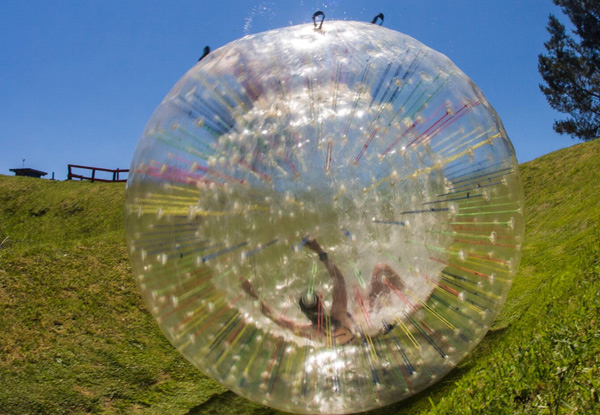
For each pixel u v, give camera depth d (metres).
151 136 2.96
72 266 6.36
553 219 6.89
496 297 2.80
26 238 11.78
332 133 2.51
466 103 2.79
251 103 2.65
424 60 2.81
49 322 5.09
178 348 2.92
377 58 2.72
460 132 2.70
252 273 2.51
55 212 12.69
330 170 2.47
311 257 2.46
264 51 2.81
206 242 2.59
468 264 2.64
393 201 2.48
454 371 3.35
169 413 3.72
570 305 3.27
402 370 2.64
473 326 2.75
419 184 2.53
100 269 6.37
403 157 2.52
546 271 4.79
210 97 2.77
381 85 2.63
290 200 2.46
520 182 3.02
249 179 2.53
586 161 8.30
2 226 12.33
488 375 2.85
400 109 2.60
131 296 5.77
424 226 2.52
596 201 6.45
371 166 2.48
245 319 2.58
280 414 3.46
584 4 20.31
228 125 2.65
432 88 2.71
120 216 12.02
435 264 2.56
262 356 2.62
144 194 2.87
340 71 2.66
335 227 2.45
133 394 4.03
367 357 2.58
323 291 2.48
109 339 4.91
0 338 4.69
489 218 2.71
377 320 2.53
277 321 2.54
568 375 2.44
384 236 2.46
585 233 5.45
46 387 4.06
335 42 2.79
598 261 3.90
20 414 3.68
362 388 2.63
